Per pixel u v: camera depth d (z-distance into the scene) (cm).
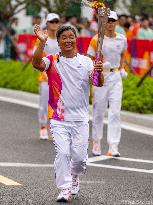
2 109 2116
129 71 2400
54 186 1154
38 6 3047
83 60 1058
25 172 1266
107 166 1360
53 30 1587
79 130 1057
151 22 2795
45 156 1436
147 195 1113
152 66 2109
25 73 2589
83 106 1062
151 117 1894
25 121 1897
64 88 1055
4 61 2892
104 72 1461
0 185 1154
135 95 2056
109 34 1460
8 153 1454
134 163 1401
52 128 1060
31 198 1070
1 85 2600
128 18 2819
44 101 1636
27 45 3097
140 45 2528
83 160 1062
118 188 1159
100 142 1645
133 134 1753
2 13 2972
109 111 1472
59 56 1055
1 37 3088
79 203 1048
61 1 2695
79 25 2889
